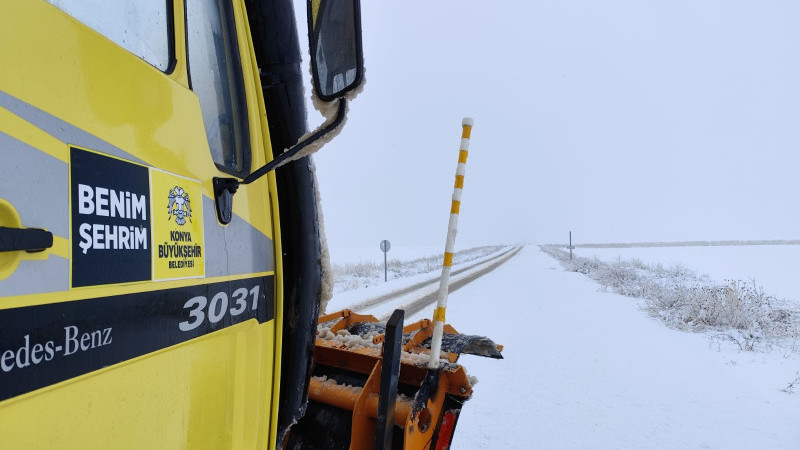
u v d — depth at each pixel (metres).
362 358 2.62
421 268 27.58
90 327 0.99
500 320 10.18
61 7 1.03
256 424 1.65
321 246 1.99
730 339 8.80
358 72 1.41
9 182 0.85
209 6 1.57
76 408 0.96
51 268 0.91
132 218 1.11
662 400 5.73
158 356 1.18
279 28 1.91
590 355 7.54
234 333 1.51
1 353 0.82
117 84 1.12
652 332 9.34
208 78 1.53
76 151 0.99
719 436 4.80
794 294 16.31
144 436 1.14
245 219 1.59
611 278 18.42
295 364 1.88
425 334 2.87
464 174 2.30
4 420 0.83
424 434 2.29
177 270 1.25
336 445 2.47
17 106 0.88
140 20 1.26
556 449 4.52
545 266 28.94
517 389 6.02
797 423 5.11
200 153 1.38
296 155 1.47
